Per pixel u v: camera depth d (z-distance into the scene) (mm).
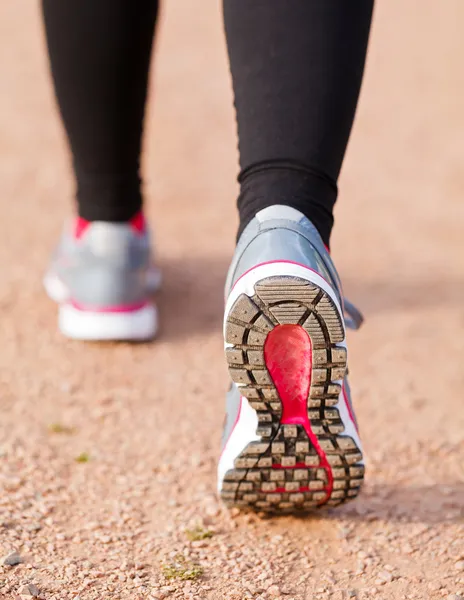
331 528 3369
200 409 4477
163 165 8352
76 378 4785
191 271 6199
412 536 3311
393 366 4984
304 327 2703
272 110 2879
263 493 3109
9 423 4258
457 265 6406
